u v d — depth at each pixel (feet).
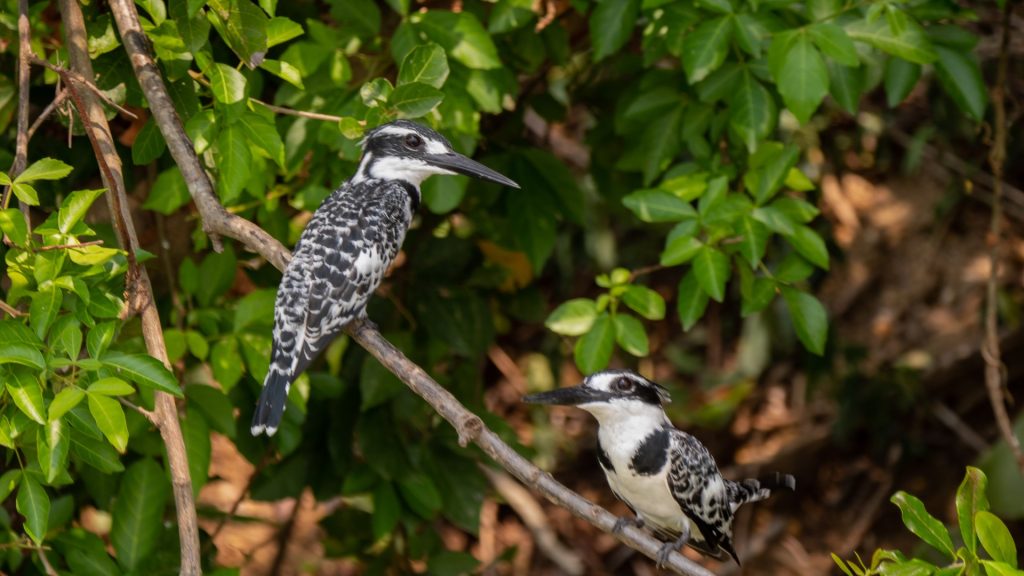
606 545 56.85
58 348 21.94
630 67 39.27
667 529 30.35
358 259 28.60
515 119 40.04
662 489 28.71
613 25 32.78
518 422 57.88
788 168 31.01
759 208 30.78
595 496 57.93
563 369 57.11
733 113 31.58
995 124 42.34
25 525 24.27
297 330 27.58
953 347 57.16
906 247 60.85
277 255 26.16
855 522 56.95
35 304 22.02
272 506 51.88
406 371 24.67
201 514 37.70
